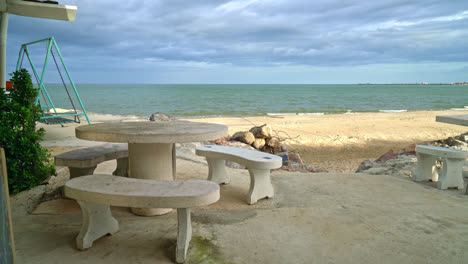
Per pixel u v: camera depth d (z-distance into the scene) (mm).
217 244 2572
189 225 2496
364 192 4133
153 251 2432
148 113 29266
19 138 3811
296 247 2539
